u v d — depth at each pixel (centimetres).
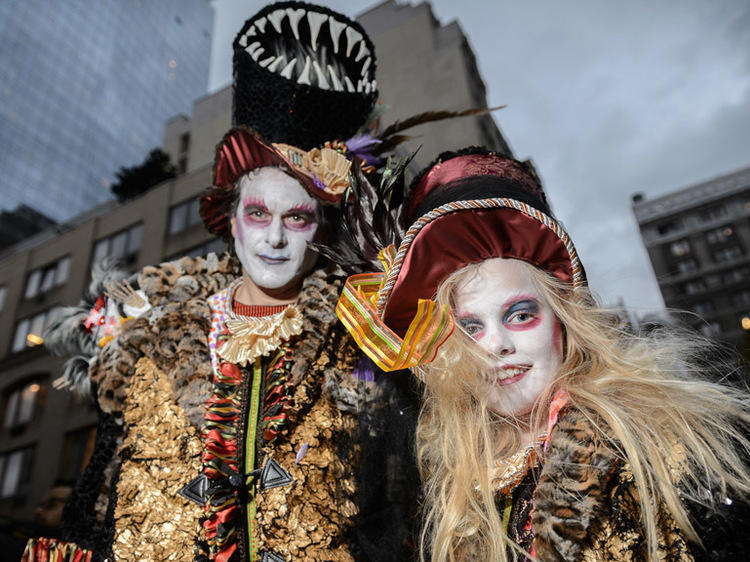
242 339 178
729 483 119
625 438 125
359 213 184
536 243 151
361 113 219
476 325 153
